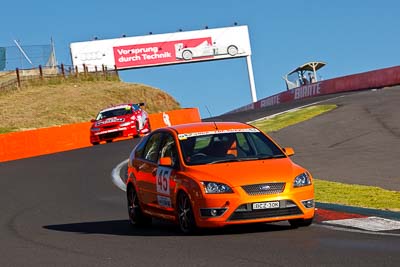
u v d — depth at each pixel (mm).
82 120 71250
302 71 82688
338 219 15820
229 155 15172
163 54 113750
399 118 38531
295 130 39250
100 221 18312
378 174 23703
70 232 16453
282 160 14922
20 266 12406
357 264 10891
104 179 28703
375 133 34750
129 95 86250
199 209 14094
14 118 68562
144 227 16859
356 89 69688
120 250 13398
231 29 115000
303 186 14172
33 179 30047
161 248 13320
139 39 113375
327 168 26000
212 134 15617
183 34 114125
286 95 83438
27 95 80312
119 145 43375
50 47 91500
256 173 14133
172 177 15070
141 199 16578
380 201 17859
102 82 92750
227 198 13805
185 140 15539
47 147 44406
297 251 12195
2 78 91750
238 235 14234
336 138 34812
